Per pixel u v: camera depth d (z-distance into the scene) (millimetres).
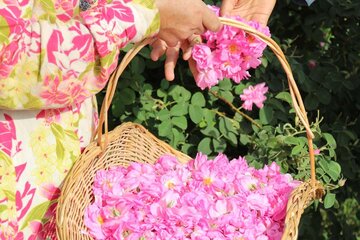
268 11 1797
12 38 1271
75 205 1433
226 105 2342
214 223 1513
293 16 2670
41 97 1345
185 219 1491
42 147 1438
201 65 1649
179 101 2193
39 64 1319
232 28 1627
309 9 2639
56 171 1458
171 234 1482
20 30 1279
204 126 2225
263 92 2135
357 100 2646
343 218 3072
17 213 1413
